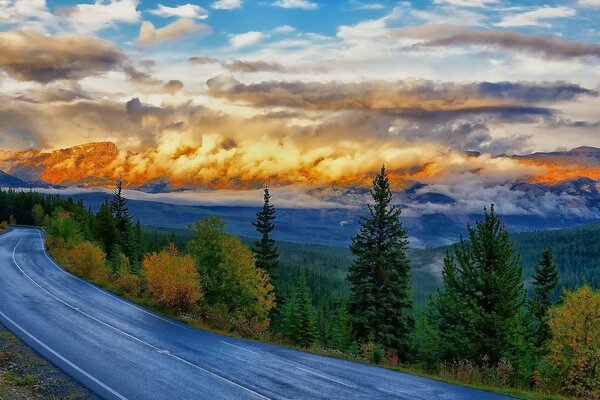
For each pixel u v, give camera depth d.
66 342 19.64
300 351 20.08
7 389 13.77
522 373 26.72
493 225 27.52
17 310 26.41
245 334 24.89
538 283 48.06
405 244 37.84
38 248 70.56
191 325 25.36
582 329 31.94
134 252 86.62
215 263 43.94
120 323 24.36
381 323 36.53
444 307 28.41
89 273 45.31
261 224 58.97
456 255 28.23
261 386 14.30
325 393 13.73
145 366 16.42
